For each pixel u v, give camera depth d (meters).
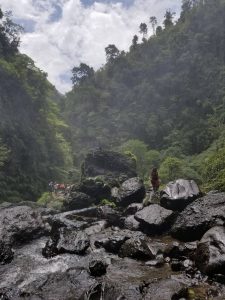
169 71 137.88
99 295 7.33
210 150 65.62
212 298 7.14
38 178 53.59
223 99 105.25
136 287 7.41
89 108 137.12
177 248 9.37
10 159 47.88
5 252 10.23
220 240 8.52
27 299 7.61
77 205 16.91
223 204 11.07
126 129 112.31
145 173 52.06
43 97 67.38
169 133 99.38
